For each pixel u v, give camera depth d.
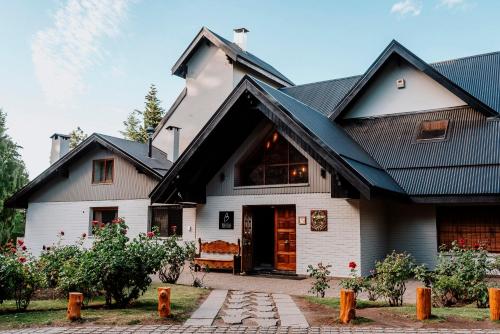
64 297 10.21
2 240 24.98
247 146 15.38
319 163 13.19
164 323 7.72
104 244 9.22
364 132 16.66
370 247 13.77
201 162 15.27
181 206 16.83
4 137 26.03
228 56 22.36
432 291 9.52
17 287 8.74
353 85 18.06
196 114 23.05
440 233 14.58
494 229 13.80
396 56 16.80
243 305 9.27
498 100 15.47
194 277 13.81
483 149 14.02
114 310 8.69
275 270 14.81
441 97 16.14
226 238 15.39
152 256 9.30
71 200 20.58
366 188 11.85
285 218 14.91
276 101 13.41
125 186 19.44
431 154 14.69
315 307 9.09
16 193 21.16
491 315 7.68
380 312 8.48
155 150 21.78
